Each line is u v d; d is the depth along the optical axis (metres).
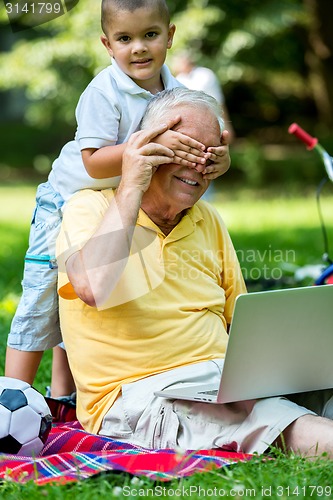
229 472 5.18
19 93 45.09
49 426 6.15
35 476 5.23
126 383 6.25
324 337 5.96
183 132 6.16
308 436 5.68
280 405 5.86
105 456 5.64
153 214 6.43
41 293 7.20
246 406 5.99
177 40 26.25
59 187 7.21
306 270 11.71
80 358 6.39
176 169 6.18
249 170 31.19
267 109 37.38
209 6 27.44
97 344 6.33
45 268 7.20
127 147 6.19
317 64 33.50
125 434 6.18
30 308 7.22
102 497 4.95
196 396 5.86
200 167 6.18
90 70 27.28
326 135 34.75
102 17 7.25
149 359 6.27
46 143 39.81
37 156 39.12
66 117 32.81
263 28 28.61
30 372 7.32
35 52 28.62
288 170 31.42
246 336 5.62
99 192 6.69
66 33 26.86
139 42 7.07
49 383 8.62
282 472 5.28
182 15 26.61
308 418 5.75
